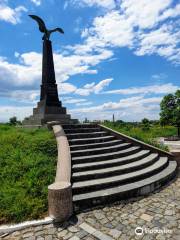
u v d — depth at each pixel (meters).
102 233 4.44
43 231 4.57
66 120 13.77
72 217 5.17
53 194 4.97
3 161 7.26
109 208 5.66
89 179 6.83
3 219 4.92
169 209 5.55
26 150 8.09
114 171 7.29
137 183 6.89
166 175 7.80
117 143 10.36
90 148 9.17
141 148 10.42
